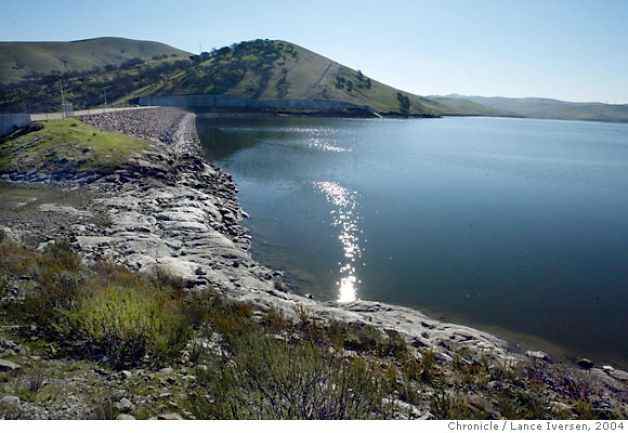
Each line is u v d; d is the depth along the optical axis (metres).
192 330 8.37
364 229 25.39
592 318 15.76
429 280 18.70
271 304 11.87
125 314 7.38
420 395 7.63
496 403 8.08
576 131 146.75
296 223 26.16
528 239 24.47
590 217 29.27
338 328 10.59
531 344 13.88
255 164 47.88
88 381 6.06
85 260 13.30
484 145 78.31
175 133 62.72
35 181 28.75
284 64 194.50
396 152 61.31
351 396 5.70
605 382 11.14
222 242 18.72
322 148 63.31
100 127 47.31
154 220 20.98
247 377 5.77
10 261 10.31
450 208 30.81
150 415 5.44
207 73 175.25
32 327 7.29
